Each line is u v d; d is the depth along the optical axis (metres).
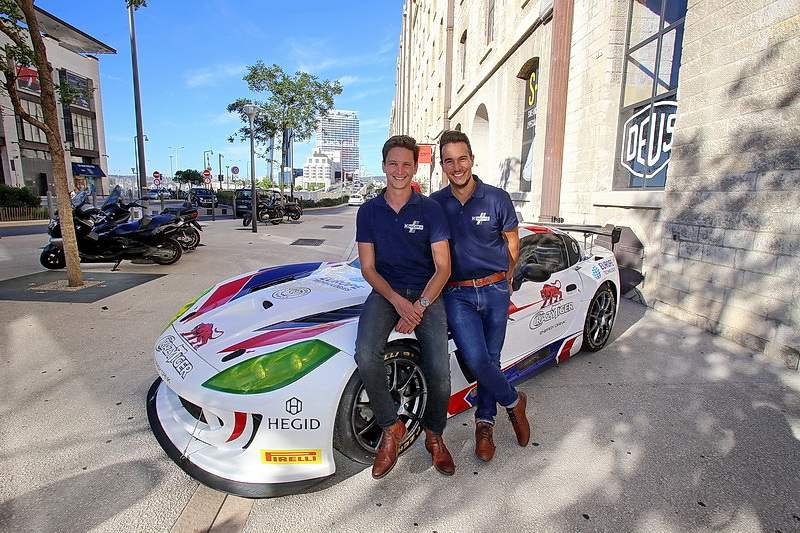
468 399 2.81
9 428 2.70
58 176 6.01
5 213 19.06
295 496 2.15
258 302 2.81
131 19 13.74
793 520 2.02
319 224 18.89
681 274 4.90
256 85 23.30
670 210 5.05
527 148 11.60
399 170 2.17
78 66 34.75
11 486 2.20
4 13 5.81
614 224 6.22
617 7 6.41
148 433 2.67
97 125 38.06
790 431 2.71
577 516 2.03
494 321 2.46
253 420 2.09
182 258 8.90
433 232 2.23
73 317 4.88
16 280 6.71
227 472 2.09
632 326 4.70
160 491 2.18
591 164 7.03
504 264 2.44
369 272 2.27
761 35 3.87
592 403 3.05
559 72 7.86
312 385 2.07
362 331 2.14
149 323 4.70
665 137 5.59
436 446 2.31
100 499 2.12
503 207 2.38
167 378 2.29
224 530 1.95
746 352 3.95
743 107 4.05
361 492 2.19
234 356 2.25
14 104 5.59
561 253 3.78
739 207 4.12
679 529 1.96
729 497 2.16
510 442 2.62
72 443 2.56
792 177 3.60
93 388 3.22
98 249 7.38
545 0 8.73
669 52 5.57
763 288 3.87
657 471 2.34
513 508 2.08
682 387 3.29
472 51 17.20
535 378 3.45
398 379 2.41
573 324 3.60
